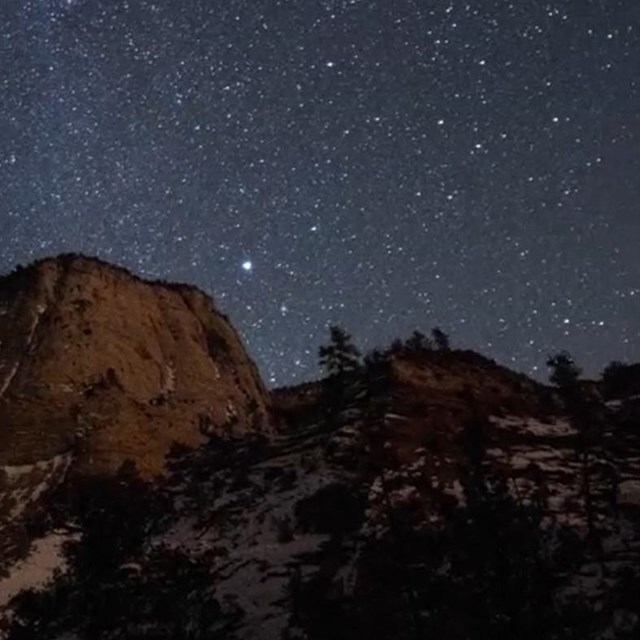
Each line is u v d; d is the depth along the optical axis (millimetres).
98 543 26422
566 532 28797
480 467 30188
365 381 43906
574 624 20781
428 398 41531
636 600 23609
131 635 24469
